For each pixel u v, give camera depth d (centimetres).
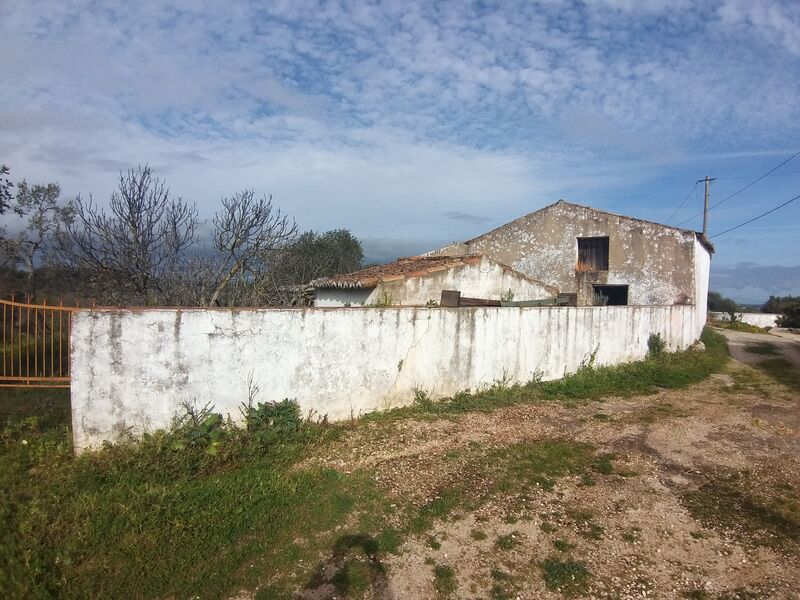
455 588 396
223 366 659
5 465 550
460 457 661
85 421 582
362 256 2919
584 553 451
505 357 1048
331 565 414
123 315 596
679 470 652
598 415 904
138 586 374
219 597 370
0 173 1758
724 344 2062
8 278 1703
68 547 407
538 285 1502
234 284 1212
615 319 1382
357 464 623
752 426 859
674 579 418
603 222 1942
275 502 502
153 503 480
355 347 792
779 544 474
